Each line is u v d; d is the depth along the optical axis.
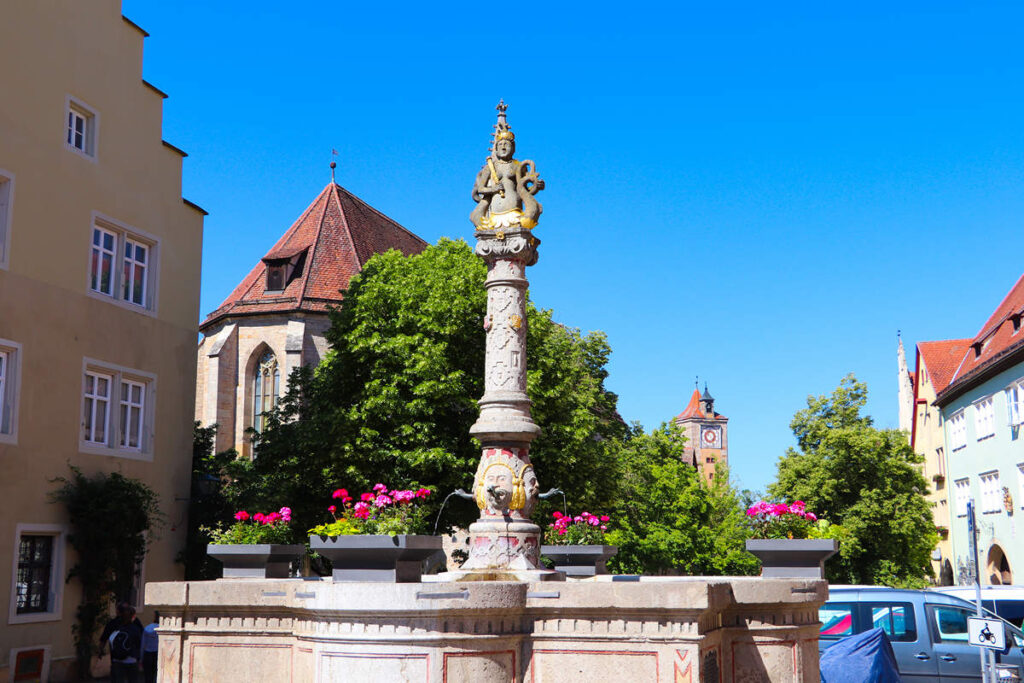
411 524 12.85
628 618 10.72
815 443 50.69
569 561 18.94
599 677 10.73
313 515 32.28
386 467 30.98
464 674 10.46
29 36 24.61
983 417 47.00
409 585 10.46
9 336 23.33
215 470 33.47
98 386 26.53
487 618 10.66
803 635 11.97
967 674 16.80
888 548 47.00
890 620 17.20
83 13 26.55
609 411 46.66
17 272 23.73
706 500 68.25
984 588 22.55
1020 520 41.59
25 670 22.80
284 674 11.95
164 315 29.20
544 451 31.73
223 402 52.16
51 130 25.19
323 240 56.09
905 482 47.94
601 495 35.38
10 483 22.92
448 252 34.25
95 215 26.56
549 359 32.91
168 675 12.27
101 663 25.14
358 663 10.48
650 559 60.88
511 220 14.95
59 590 24.14
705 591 10.38
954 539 53.06
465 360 32.19
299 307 51.81
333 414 31.64
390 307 33.25
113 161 27.44
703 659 10.66
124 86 28.08
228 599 12.16
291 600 11.62
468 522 31.19
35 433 23.86
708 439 173.00
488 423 14.45
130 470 27.17
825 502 48.19
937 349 64.44
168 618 12.42
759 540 13.80
